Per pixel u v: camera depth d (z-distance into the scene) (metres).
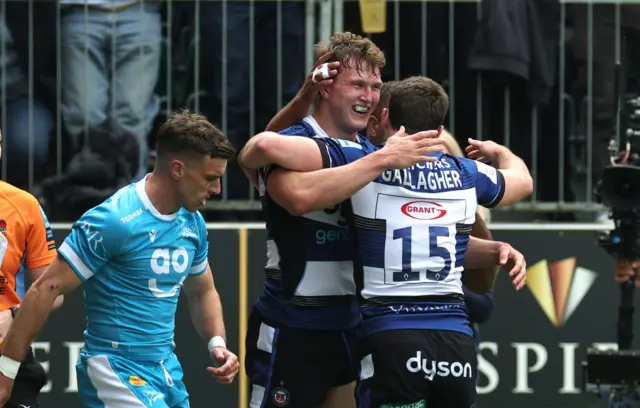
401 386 13.29
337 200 13.05
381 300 13.45
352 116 14.33
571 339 22.44
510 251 14.79
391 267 13.42
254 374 15.10
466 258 15.05
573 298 22.45
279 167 13.44
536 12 22.84
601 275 22.44
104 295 13.86
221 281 22.16
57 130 22.80
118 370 13.84
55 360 21.95
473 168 14.22
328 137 14.19
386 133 14.97
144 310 13.94
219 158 13.71
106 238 13.55
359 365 13.71
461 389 13.52
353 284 14.71
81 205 22.83
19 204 15.55
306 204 13.07
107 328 13.88
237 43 22.86
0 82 22.67
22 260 15.65
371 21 22.59
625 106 20.11
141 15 22.73
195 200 13.83
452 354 13.45
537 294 22.42
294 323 14.70
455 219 13.70
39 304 13.62
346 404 15.38
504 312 22.44
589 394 22.38
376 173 12.98
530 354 22.44
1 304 15.37
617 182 18.55
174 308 14.34
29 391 15.91
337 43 14.41
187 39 22.83
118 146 22.84
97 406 13.96
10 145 22.77
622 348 19.30
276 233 14.68
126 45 22.77
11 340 13.76
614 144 19.53
